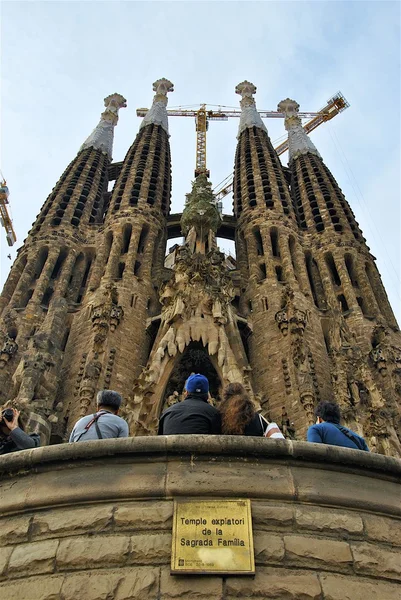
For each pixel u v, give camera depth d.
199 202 46.97
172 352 31.89
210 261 39.41
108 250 49.88
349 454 10.56
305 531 9.66
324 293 46.69
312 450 10.42
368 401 32.00
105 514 9.81
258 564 9.03
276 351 38.91
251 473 10.20
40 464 10.50
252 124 75.00
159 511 9.76
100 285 44.09
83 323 40.44
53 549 9.44
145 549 9.27
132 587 8.72
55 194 56.75
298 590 8.73
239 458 10.34
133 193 57.84
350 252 49.41
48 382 33.28
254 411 11.12
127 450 10.28
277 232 51.81
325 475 10.43
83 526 9.70
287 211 55.56
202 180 50.22
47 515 9.97
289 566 9.10
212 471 10.16
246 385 30.58
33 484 10.34
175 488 9.93
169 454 10.35
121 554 9.22
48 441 29.16
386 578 9.30
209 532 9.32
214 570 8.81
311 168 63.88
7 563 9.40
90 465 10.42
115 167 68.69
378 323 41.59
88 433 10.96
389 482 10.77
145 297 44.25
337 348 37.31
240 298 46.75
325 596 8.75
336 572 9.16
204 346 33.12
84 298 44.03
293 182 64.81
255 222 53.56
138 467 10.31
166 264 61.75
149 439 10.35
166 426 10.83
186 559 8.95
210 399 29.53
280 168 63.84
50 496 10.10
